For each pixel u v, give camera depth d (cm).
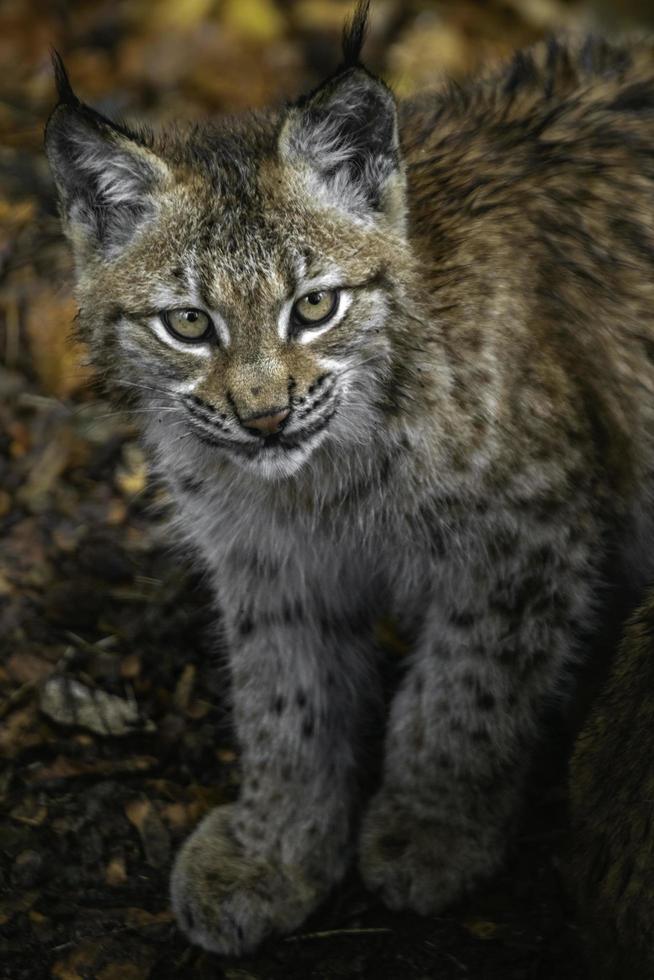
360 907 743
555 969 691
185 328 643
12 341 1025
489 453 686
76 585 904
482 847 738
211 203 637
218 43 1328
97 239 663
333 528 734
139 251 646
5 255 1059
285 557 748
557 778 802
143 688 852
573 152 754
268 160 644
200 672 862
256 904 727
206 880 736
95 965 709
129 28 1355
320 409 648
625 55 854
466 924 722
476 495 693
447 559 718
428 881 729
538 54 866
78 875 756
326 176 643
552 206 728
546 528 699
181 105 1263
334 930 730
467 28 1370
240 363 634
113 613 893
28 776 803
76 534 940
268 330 634
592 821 627
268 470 655
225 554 752
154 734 827
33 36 1347
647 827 590
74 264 680
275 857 746
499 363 684
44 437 991
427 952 709
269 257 629
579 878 634
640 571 771
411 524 716
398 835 741
